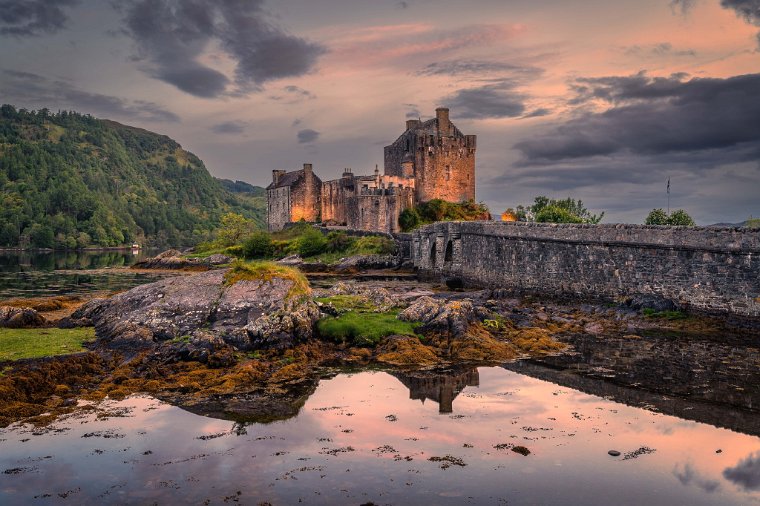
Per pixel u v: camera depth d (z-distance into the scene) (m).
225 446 21.31
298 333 35.31
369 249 93.56
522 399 26.45
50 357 30.47
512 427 23.08
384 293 46.81
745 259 36.28
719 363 31.72
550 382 29.03
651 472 19.14
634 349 35.31
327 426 23.33
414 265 84.06
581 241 48.50
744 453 20.45
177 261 107.00
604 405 25.41
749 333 35.91
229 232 133.75
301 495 17.73
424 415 24.55
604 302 46.56
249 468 19.53
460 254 69.06
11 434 22.36
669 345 35.97
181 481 18.64
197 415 24.56
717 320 37.94
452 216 110.81
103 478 18.84
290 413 24.86
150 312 36.59
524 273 55.69
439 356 34.56
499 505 17.11
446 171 117.50
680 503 17.20
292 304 37.03
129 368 30.34
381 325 37.53
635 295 43.84
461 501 17.34
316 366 32.56
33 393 26.67
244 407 25.62
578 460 20.05
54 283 78.38
